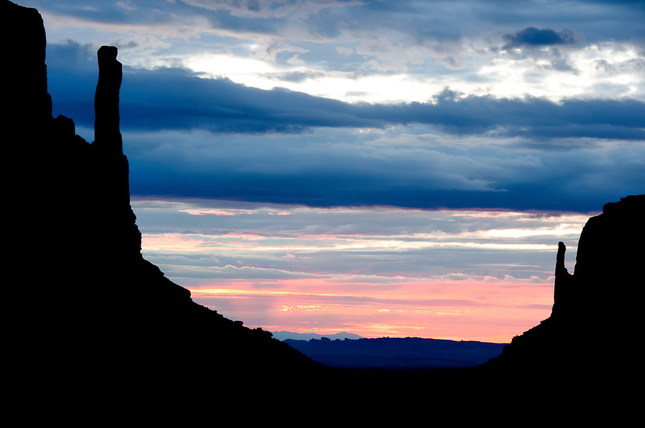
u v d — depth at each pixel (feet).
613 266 436.76
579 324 436.76
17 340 169.17
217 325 279.69
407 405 364.99
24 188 206.39
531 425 341.21
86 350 183.32
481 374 488.02
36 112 221.87
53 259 202.90
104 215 240.94
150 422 170.19
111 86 254.88
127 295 226.38
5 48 209.97
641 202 447.01
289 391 254.47
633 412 322.14
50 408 154.81
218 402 204.23
